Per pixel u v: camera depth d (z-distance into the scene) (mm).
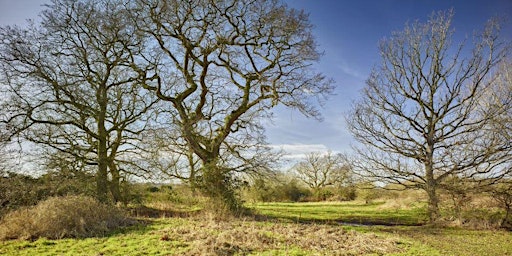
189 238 11219
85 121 21219
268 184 22250
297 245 11039
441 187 20406
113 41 20969
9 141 17922
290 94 22609
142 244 10414
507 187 19219
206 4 20016
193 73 23422
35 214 12312
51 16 19594
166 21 20281
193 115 22016
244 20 21125
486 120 20281
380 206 30062
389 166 21781
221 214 17219
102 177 20375
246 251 9914
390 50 22844
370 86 23234
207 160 20969
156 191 23703
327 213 25031
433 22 21906
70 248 9953
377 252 10672
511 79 20531
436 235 15445
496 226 17984
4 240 10812
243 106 22547
